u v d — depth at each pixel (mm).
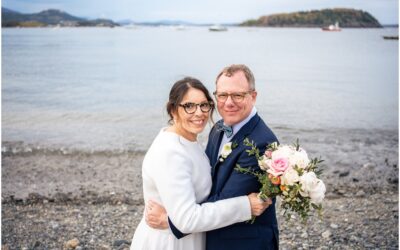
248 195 3139
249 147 3166
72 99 21828
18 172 9422
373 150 11578
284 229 6285
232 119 3270
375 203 7473
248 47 74062
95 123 15602
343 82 28812
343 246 5754
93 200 7660
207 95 3201
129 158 10633
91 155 10922
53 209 7242
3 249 5699
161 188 3029
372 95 22984
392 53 59000
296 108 18609
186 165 3074
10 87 26547
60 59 48000
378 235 6086
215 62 44625
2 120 16047
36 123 15523
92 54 56344
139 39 108875
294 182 2879
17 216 6918
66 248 5785
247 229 3232
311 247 5727
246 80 3264
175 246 3141
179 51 63250
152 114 17453
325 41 94750
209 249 3299
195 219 2949
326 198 7730
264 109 18234
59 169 9664
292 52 61344
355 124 15211
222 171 3229
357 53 59250
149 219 3133
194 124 3139
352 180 8875
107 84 28172
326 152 11359
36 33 144375
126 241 5941
